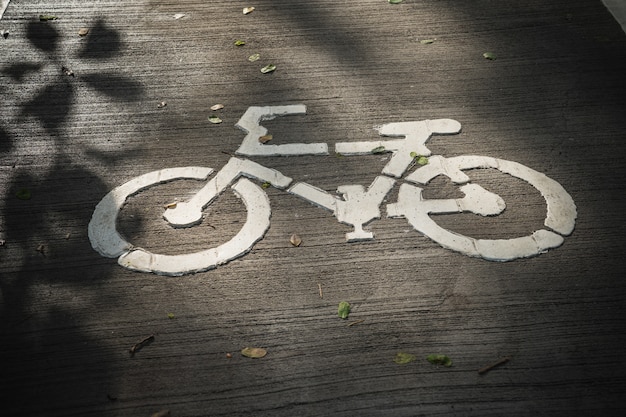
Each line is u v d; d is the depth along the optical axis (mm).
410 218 3799
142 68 4914
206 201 3920
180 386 3045
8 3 5516
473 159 4168
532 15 5410
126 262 3584
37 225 3787
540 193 3955
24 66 4926
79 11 5465
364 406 2957
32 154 4227
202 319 3320
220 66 4930
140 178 4062
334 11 5488
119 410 2957
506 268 3543
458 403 2969
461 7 5516
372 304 3377
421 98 4633
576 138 4312
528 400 2980
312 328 3273
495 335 3236
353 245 3664
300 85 4758
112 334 3258
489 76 4816
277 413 2936
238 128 4414
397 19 5395
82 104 4605
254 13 5465
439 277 3500
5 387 3039
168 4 5559
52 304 3391
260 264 3578
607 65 4902
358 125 4426
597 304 3367
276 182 4020
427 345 3199
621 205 3873
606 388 3021
